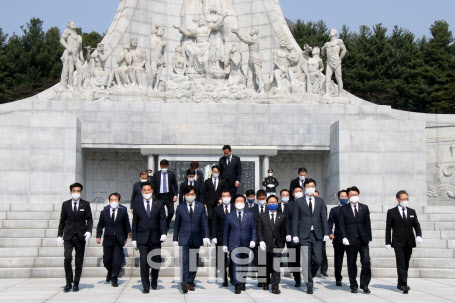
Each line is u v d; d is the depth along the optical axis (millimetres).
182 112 20141
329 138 20375
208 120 20172
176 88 20703
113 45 22047
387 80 37719
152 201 10164
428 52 38562
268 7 23156
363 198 18984
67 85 20516
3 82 36812
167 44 23016
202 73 21156
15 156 18438
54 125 18672
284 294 9805
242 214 10266
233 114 20250
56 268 12031
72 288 10211
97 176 20750
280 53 21312
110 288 10375
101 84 20688
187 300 9086
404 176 19062
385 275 12297
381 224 14828
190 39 21750
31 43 38719
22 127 18562
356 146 19156
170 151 19594
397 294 9797
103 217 10594
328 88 21141
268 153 19922
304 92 20938
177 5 23375
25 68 37469
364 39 39781
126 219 10688
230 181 12828
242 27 23375
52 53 38438
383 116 20609
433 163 21094
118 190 20812
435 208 15938
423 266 12570
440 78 37219
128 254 12680
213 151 19641
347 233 10055
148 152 19609
